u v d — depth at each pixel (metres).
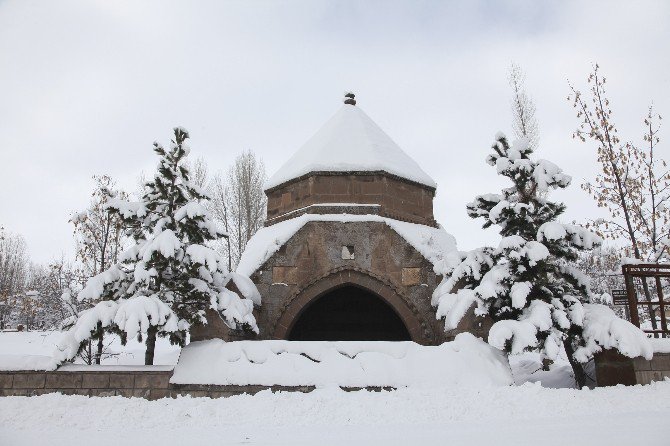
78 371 10.66
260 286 14.16
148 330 11.70
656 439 6.39
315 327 18.16
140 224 12.48
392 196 15.65
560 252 12.02
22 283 52.78
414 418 8.40
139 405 9.23
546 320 10.59
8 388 10.50
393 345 11.14
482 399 9.21
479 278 12.09
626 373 10.80
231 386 10.56
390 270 14.25
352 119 17.70
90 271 18.59
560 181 12.14
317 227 14.62
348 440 6.88
